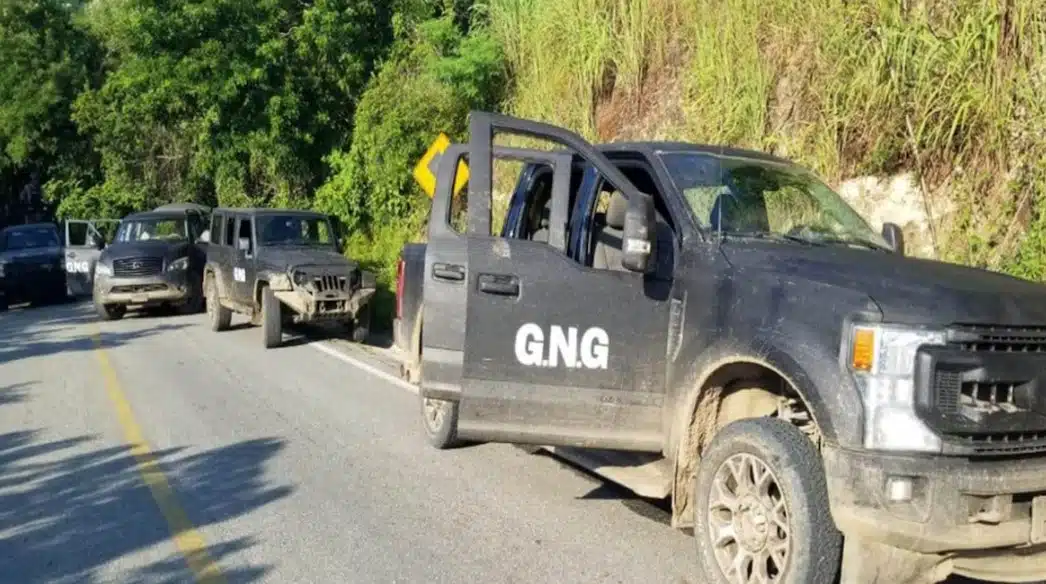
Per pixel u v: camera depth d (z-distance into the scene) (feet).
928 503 13.48
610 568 17.71
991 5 27.96
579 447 18.22
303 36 77.46
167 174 104.99
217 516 20.86
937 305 13.94
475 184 18.86
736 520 15.48
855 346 14.01
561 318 17.95
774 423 15.19
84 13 120.67
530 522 20.34
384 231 68.44
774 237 18.04
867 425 13.74
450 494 22.35
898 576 14.14
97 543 19.26
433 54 63.10
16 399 34.35
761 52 38.04
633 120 48.47
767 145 36.42
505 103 59.93
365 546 18.94
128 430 28.89
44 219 132.87
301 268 45.47
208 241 55.36
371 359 42.98
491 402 18.07
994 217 28.17
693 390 16.62
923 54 29.86
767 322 15.40
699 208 18.20
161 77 78.59
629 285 17.80
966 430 13.55
